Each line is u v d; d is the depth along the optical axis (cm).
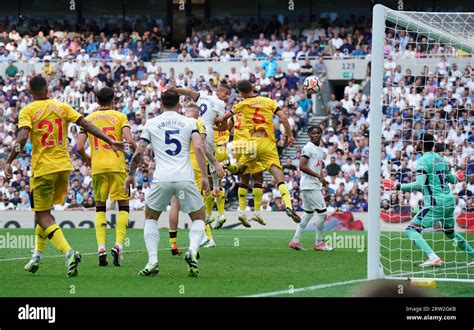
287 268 1270
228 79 3412
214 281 1109
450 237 1408
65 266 1288
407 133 2848
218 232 2238
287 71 3503
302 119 3241
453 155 2584
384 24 1173
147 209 1156
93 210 2517
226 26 4053
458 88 2952
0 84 3547
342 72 3500
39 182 1144
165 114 1143
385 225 2338
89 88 3484
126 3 4178
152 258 1159
